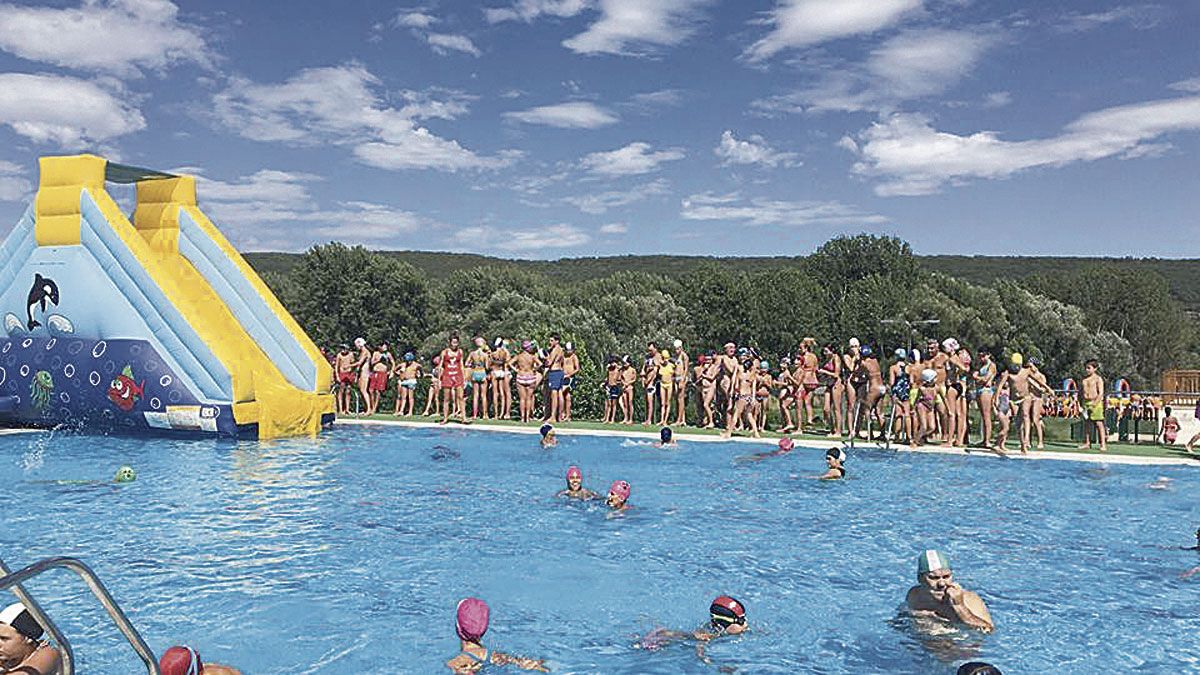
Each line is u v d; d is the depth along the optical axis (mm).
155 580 7598
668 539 9094
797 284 61312
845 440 15711
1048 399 20219
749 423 17406
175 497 10984
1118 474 12719
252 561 8203
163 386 15312
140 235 16812
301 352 17297
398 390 20281
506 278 61594
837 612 6871
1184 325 67312
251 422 15453
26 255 16125
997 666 5832
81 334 15820
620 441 15898
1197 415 14852
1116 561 8320
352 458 13977
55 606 6902
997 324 53156
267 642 6242
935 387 14914
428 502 10789
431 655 6023
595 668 5809
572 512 10289
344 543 8852
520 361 18297
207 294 17688
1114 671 5746
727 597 6641
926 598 6766
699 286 59312
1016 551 8656
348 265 59219
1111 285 67000
